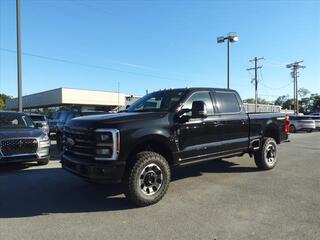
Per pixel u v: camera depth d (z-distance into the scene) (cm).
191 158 674
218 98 759
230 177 808
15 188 717
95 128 569
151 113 628
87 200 627
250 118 827
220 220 512
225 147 750
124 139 566
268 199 621
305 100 10981
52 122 1892
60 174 856
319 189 694
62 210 569
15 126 997
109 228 486
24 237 455
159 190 600
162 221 511
